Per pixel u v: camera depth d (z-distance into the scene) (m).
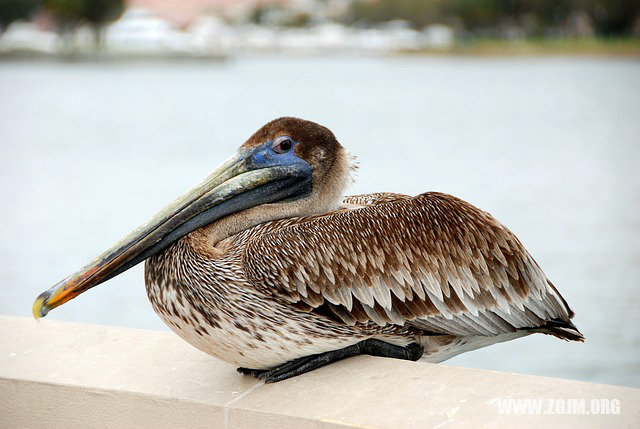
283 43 151.75
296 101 58.59
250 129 41.72
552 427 3.77
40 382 4.48
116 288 14.14
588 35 126.88
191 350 4.91
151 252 4.61
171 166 29.30
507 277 4.76
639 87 73.50
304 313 4.48
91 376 4.54
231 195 4.81
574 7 125.75
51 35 108.88
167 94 63.38
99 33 106.88
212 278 4.45
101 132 40.56
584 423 3.80
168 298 4.56
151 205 21.77
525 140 38.16
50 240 17.73
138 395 4.32
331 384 4.33
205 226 4.79
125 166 29.36
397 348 4.76
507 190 24.34
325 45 151.25
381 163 30.28
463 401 4.04
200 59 105.56
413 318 4.64
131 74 88.06
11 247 17.08
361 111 52.41
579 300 13.19
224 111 51.38
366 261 4.55
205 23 135.12
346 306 4.51
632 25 123.88
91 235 18.27
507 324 4.81
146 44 107.69
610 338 11.71
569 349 11.62
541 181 26.00
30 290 14.27
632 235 17.69
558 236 17.81
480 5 129.75
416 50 143.50
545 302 4.88
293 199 4.96
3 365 4.68
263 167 4.88
